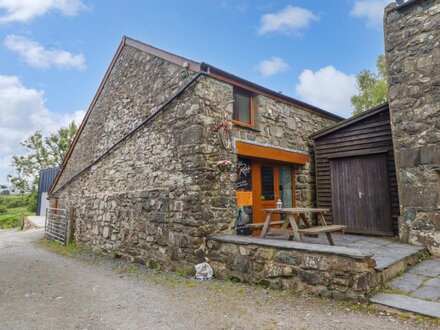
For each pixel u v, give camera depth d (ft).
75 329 8.76
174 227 16.12
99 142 26.50
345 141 21.43
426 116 15.51
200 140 15.20
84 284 14.26
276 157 19.92
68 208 30.63
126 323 9.07
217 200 15.42
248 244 12.88
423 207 15.28
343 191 21.26
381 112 19.54
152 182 18.39
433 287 10.21
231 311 9.71
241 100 18.88
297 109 22.77
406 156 16.03
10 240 35.86
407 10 16.66
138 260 18.97
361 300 9.34
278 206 17.19
